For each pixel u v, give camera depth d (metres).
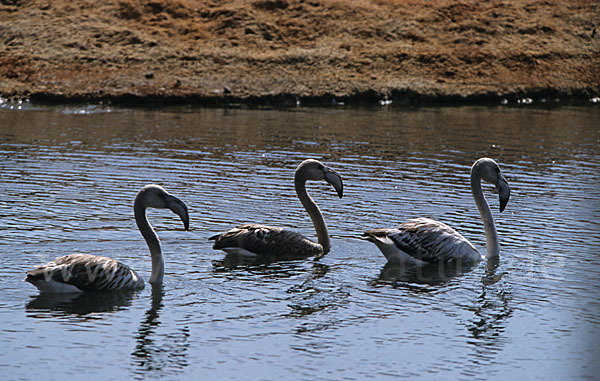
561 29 40.25
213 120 28.72
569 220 15.47
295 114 30.75
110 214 15.31
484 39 38.88
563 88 36.81
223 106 32.88
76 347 9.69
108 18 38.38
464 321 10.72
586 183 18.73
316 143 23.95
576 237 14.38
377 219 15.45
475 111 32.53
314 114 30.81
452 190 17.89
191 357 9.51
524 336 10.25
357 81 35.38
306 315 10.80
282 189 17.77
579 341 10.09
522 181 18.95
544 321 10.73
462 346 9.95
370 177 19.22
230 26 38.28
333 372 9.20
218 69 35.44
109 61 35.47
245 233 13.28
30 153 21.59
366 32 38.66
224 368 9.26
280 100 34.16
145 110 31.28
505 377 9.15
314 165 13.92
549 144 24.28
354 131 26.48
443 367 9.38
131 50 36.25
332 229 14.84
